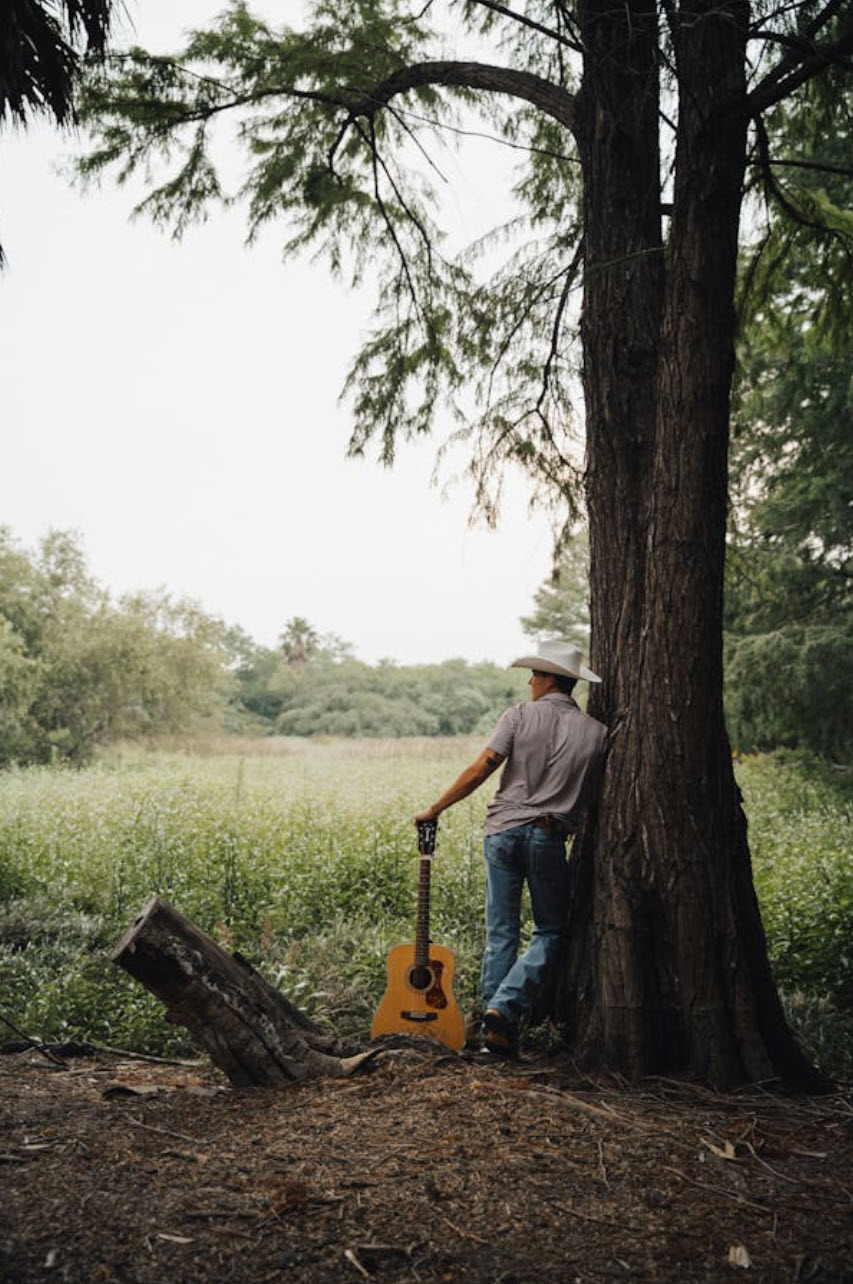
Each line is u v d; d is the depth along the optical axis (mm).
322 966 6195
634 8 5242
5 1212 2762
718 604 4531
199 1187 2938
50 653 29844
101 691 30250
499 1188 2941
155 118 6844
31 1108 3674
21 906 7551
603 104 5211
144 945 3822
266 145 7262
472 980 6070
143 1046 5094
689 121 4512
